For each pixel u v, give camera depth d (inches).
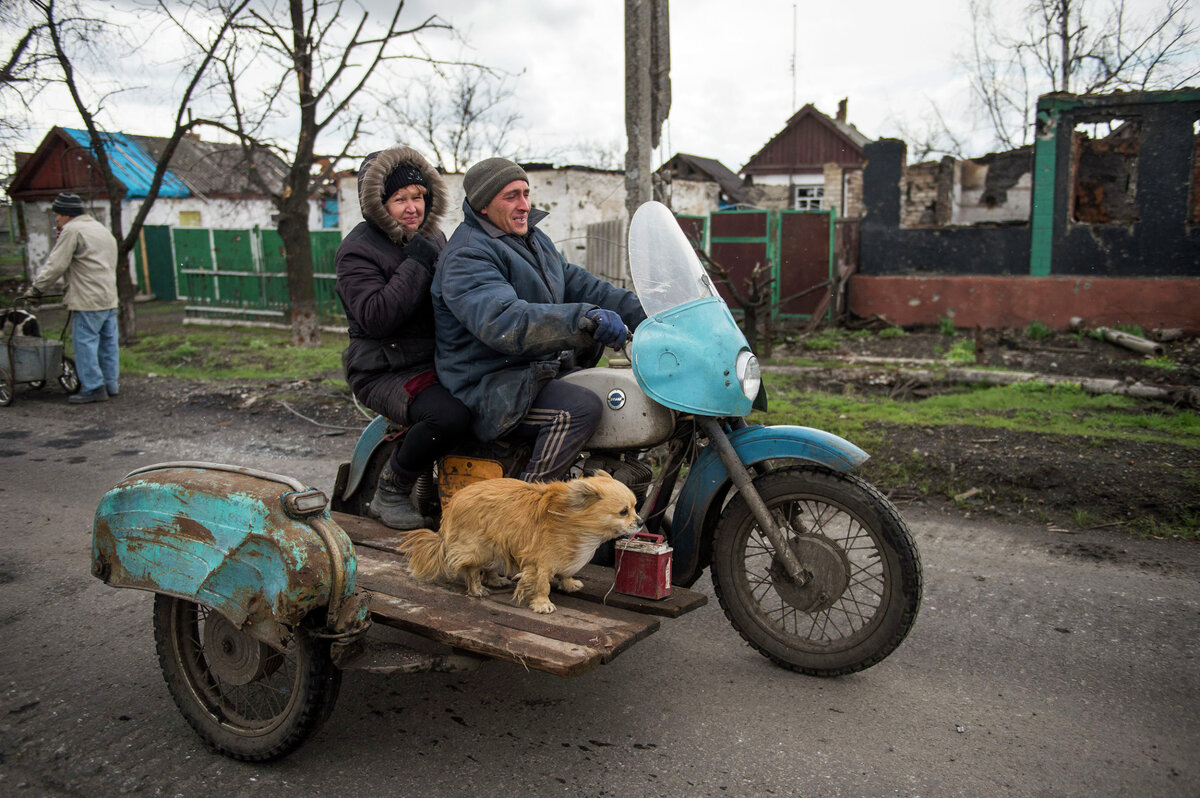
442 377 128.6
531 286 127.2
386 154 133.7
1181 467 210.4
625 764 104.0
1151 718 113.7
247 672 104.4
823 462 117.8
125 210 901.8
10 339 333.7
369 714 117.4
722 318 120.9
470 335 125.8
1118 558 171.3
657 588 113.3
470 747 108.4
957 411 290.0
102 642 140.9
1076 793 97.2
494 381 123.1
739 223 578.9
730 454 121.6
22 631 145.1
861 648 119.3
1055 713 115.3
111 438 288.7
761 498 124.2
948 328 522.9
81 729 113.3
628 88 274.7
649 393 118.0
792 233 571.8
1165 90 470.3
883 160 562.6
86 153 560.7
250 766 104.7
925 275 556.4
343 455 264.4
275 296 628.1
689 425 126.2
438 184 141.3
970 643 136.9
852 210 1099.9
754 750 106.8
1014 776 100.6
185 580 100.4
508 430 123.0
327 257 634.8
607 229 534.9
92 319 337.7
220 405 334.6
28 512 210.5
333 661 97.1
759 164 1192.8
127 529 105.7
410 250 132.3
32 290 330.0
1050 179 508.7
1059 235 511.5
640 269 122.5
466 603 110.6
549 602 109.6
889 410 289.4
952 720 113.7
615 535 106.3
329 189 714.2
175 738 111.3
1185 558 170.2
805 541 121.9
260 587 94.0
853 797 96.6
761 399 127.7
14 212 1037.2
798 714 115.8
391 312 127.3
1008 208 814.5
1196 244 477.1
